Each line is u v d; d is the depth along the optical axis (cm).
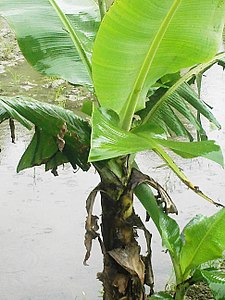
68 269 341
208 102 556
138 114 250
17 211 393
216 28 191
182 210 391
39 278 333
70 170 449
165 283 333
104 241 228
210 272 244
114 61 188
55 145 218
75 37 225
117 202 220
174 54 195
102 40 182
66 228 376
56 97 564
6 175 437
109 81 194
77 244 362
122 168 217
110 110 194
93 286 327
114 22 177
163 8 175
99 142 170
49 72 226
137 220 223
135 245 227
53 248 358
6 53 695
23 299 316
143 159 464
